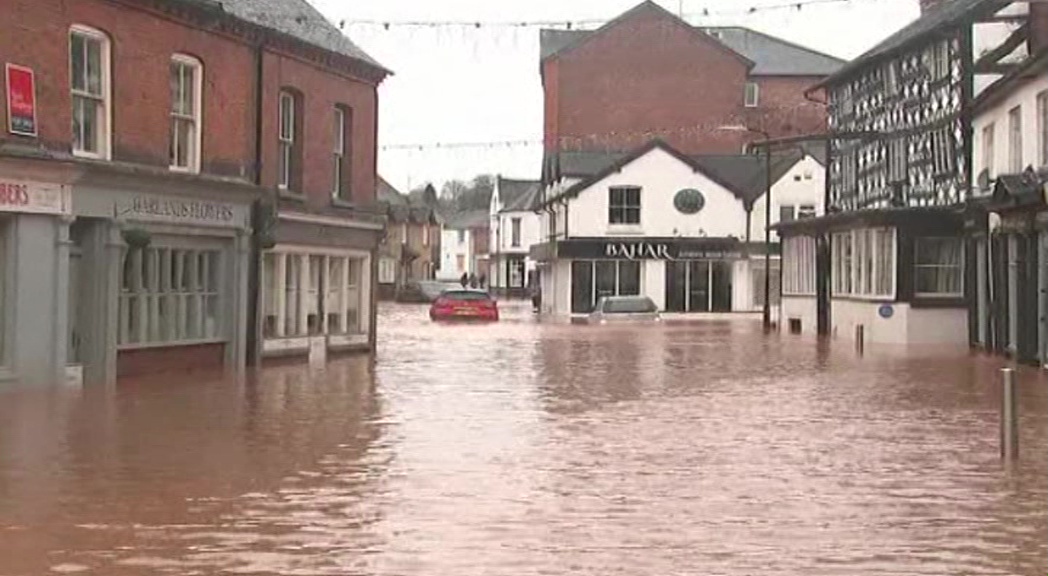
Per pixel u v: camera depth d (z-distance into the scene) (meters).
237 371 39.91
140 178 35.16
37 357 31.98
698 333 70.56
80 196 33.06
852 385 36.34
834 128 75.62
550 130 124.62
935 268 57.31
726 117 122.81
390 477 19.92
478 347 55.41
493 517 16.89
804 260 72.62
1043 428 26.33
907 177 62.88
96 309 34.28
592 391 34.28
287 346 44.22
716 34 129.38
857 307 62.31
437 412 28.91
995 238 49.28
